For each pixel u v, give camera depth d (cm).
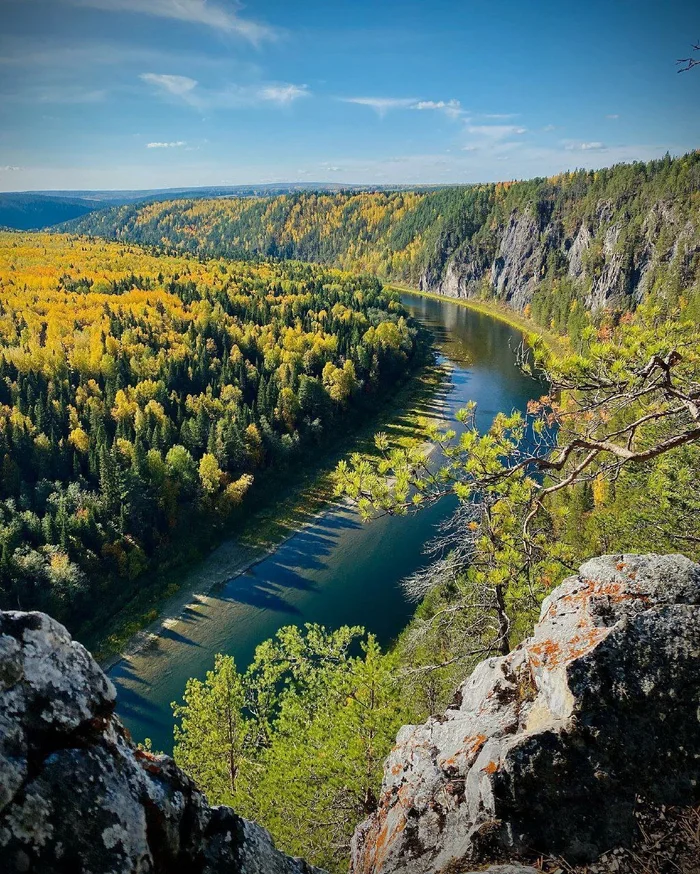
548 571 975
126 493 5419
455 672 1552
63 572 4631
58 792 389
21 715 402
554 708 697
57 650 441
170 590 4988
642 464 1285
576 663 664
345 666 1805
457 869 609
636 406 998
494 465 844
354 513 6022
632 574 765
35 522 5159
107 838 393
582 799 616
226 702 1956
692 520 1408
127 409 7350
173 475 5988
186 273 17000
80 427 6612
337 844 1462
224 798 1752
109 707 456
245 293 14575
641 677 647
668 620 684
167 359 9031
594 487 2447
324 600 4722
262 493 6562
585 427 900
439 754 807
